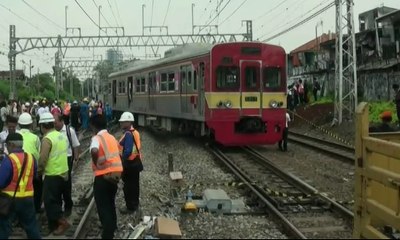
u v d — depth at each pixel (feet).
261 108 64.64
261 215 33.91
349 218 31.96
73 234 28.73
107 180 27.22
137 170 34.65
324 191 41.32
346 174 49.62
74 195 40.75
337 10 86.22
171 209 35.24
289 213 33.96
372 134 33.12
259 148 71.41
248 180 44.24
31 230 26.14
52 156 29.14
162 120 90.27
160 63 85.81
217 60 63.57
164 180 46.44
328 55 143.95
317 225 31.24
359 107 27.73
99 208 27.37
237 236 28.91
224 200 34.30
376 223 29.43
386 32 109.60
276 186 43.06
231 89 63.87
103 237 27.14
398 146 23.68
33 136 31.01
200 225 31.19
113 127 116.37
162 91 84.94
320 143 77.20
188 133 78.07
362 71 112.78
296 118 110.63
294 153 65.72
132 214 34.22
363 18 144.97
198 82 67.77
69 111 100.37
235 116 63.93
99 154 27.30
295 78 176.14
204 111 65.57
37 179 31.40
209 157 60.23
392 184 24.22
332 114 98.89
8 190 25.59
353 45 87.35
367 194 27.02
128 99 111.96
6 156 25.68
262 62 64.69
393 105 85.20
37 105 104.99
